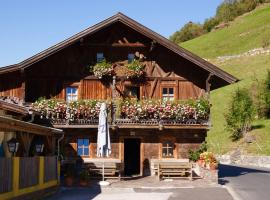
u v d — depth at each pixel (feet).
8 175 49.75
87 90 89.51
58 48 85.81
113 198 59.98
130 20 86.22
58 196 61.93
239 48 277.85
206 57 284.61
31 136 59.88
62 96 88.94
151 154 86.94
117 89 89.81
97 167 80.69
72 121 84.48
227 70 236.63
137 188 69.97
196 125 85.56
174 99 89.86
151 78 90.33
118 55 90.38
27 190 55.72
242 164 141.38
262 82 180.65
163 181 78.48
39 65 89.10
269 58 230.68
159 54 90.89
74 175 75.25
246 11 380.99
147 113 85.10
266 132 152.25
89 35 87.10
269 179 87.45
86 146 86.48
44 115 83.87
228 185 75.61
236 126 158.40
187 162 84.17
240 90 164.86
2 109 63.72
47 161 65.05
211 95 207.31
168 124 85.30
